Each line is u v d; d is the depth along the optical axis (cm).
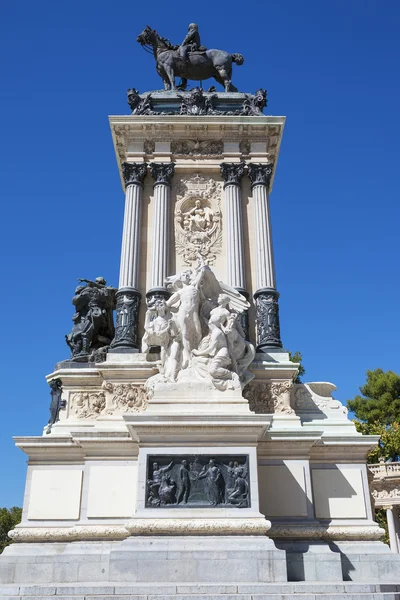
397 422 4709
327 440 1817
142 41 2670
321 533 1677
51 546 1692
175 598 1225
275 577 1435
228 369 1812
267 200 2305
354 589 1321
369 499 1766
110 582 1424
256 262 2205
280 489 1733
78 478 1788
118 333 2041
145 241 2248
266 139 2402
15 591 1272
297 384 2011
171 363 1791
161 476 1584
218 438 1625
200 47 2680
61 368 1995
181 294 1878
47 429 1945
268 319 2070
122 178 2688
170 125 2370
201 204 2327
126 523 1556
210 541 1495
